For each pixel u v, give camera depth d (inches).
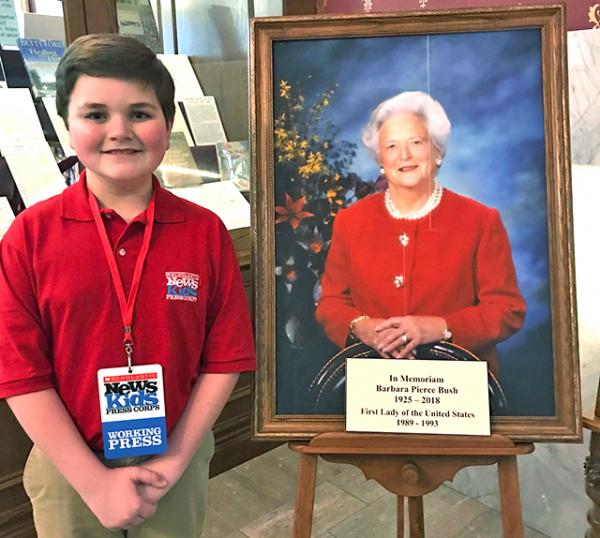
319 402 44.8
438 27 43.2
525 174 43.2
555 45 42.0
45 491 41.2
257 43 44.1
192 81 94.0
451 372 43.6
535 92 42.8
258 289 44.7
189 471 43.3
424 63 43.6
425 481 44.8
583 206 61.4
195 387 41.7
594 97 58.9
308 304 45.0
